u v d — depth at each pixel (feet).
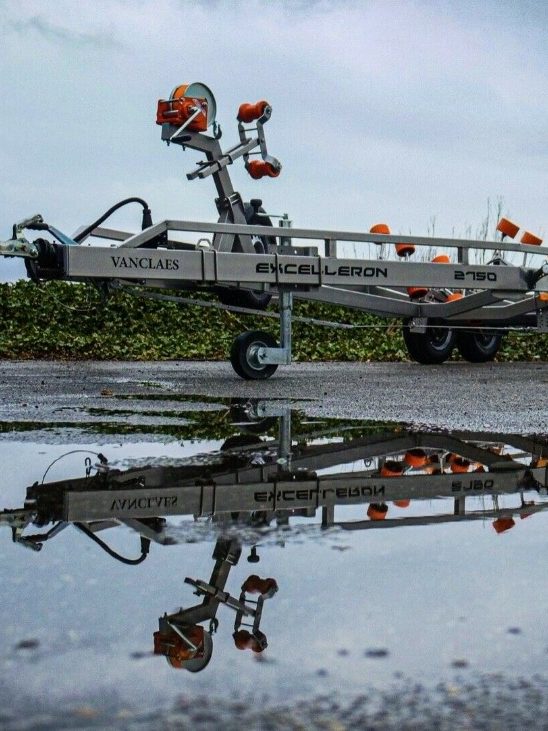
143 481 6.15
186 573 3.58
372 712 2.17
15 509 5.10
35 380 20.90
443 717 2.15
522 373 24.08
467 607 3.10
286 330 19.77
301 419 11.14
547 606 3.13
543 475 6.51
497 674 2.44
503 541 4.24
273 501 5.40
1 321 39.19
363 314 40.24
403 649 2.64
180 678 2.38
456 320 27.22
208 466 6.91
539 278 21.98
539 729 2.08
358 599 3.20
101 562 3.77
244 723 2.08
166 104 18.57
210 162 19.25
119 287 17.98
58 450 7.91
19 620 2.90
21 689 2.29
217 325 40.75
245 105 20.11
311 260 18.70
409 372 24.88
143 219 17.81
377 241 19.69
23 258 16.08
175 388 17.71
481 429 9.88
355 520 4.79
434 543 4.19
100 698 2.23
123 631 2.78
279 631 2.81
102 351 39.29
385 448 8.14
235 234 18.81
